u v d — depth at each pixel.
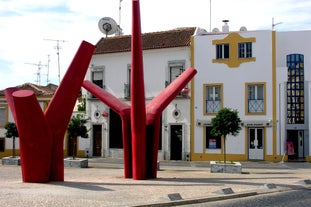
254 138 29.70
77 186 13.70
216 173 20.58
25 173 14.70
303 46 31.02
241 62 30.05
